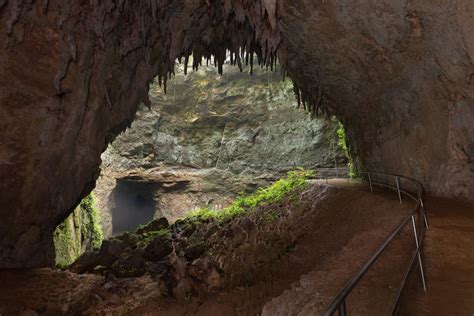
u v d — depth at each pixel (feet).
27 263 38.09
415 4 30.99
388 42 36.94
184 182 107.65
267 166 107.76
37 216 38.27
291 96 110.42
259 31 41.01
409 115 41.78
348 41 40.98
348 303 14.65
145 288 34.47
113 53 40.11
